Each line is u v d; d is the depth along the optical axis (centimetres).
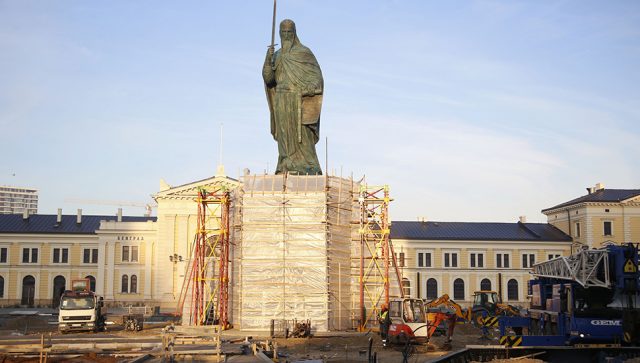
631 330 3622
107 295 11094
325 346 4784
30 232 11750
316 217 5609
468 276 11306
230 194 6338
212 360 3275
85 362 3509
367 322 5881
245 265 5572
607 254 3706
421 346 4653
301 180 5719
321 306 5484
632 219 10975
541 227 11938
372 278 6078
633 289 3653
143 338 4734
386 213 6222
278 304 5494
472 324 6862
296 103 5850
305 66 5884
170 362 3186
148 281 11144
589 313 3722
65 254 11788
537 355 3694
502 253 11394
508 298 11281
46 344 3903
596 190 11738
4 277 11656
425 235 11481
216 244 6606
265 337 5022
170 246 10631
